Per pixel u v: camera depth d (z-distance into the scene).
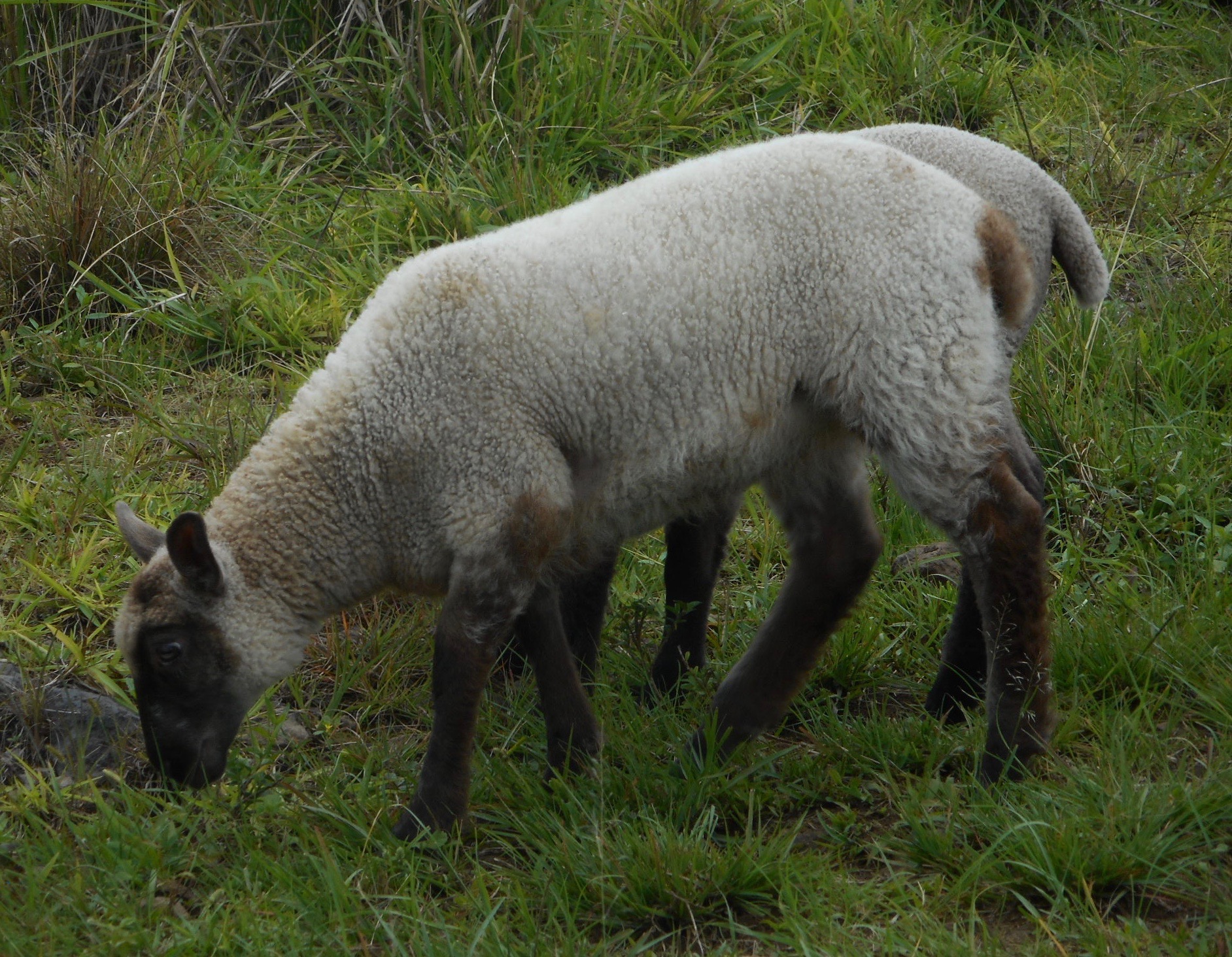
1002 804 12.97
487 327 13.13
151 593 13.20
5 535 17.97
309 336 21.88
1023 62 29.55
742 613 17.73
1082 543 17.89
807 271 13.31
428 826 13.35
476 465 13.08
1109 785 12.85
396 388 13.24
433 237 23.20
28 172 24.61
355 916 12.20
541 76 26.05
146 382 21.05
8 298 22.36
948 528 13.52
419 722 15.97
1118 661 15.10
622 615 16.98
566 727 14.30
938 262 13.23
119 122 25.39
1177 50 29.52
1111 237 24.08
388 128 25.09
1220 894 11.61
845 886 12.16
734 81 26.72
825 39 27.55
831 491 14.57
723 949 11.52
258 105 26.48
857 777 14.07
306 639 13.95
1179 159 26.22
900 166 13.61
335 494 13.43
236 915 12.27
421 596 14.20
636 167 25.00
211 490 18.19
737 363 13.35
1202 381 20.38
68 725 15.38
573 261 13.25
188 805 13.82
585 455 13.48
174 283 22.83
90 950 11.80
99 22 26.44
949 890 12.18
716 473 13.85
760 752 14.77
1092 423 19.36
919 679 16.44
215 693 13.52
